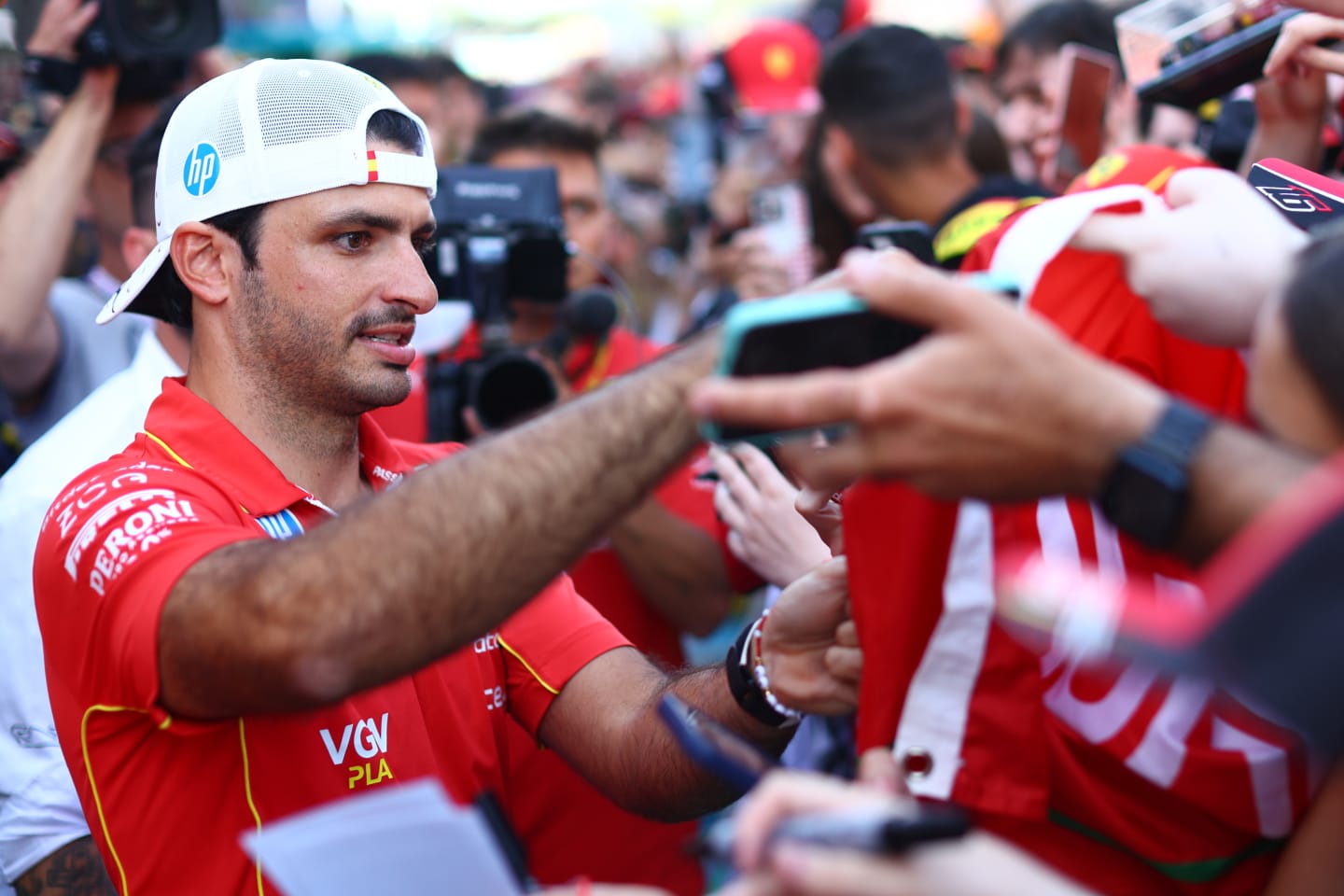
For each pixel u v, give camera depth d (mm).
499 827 1041
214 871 1354
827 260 2887
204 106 1518
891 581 1139
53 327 2613
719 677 1505
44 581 1426
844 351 843
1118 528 735
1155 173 1237
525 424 1143
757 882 723
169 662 1217
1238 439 710
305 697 1138
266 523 1447
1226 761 1076
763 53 4973
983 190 2221
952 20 7020
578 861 2086
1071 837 1140
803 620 1354
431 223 1576
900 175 2504
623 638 1690
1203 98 1746
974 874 684
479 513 1085
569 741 1624
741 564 2387
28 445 2646
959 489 739
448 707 1539
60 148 2510
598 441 1089
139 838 1371
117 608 1283
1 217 2488
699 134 5574
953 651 1117
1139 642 625
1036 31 3066
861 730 1163
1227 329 993
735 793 1494
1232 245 981
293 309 1485
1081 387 710
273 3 7926
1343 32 1503
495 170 2424
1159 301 1022
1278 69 1554
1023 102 3109
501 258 2318
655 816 1541
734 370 821
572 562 1114
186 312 1595
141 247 2229
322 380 1504
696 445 1096
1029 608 660
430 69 4168
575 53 11773
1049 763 1117
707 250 4500
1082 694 1107
